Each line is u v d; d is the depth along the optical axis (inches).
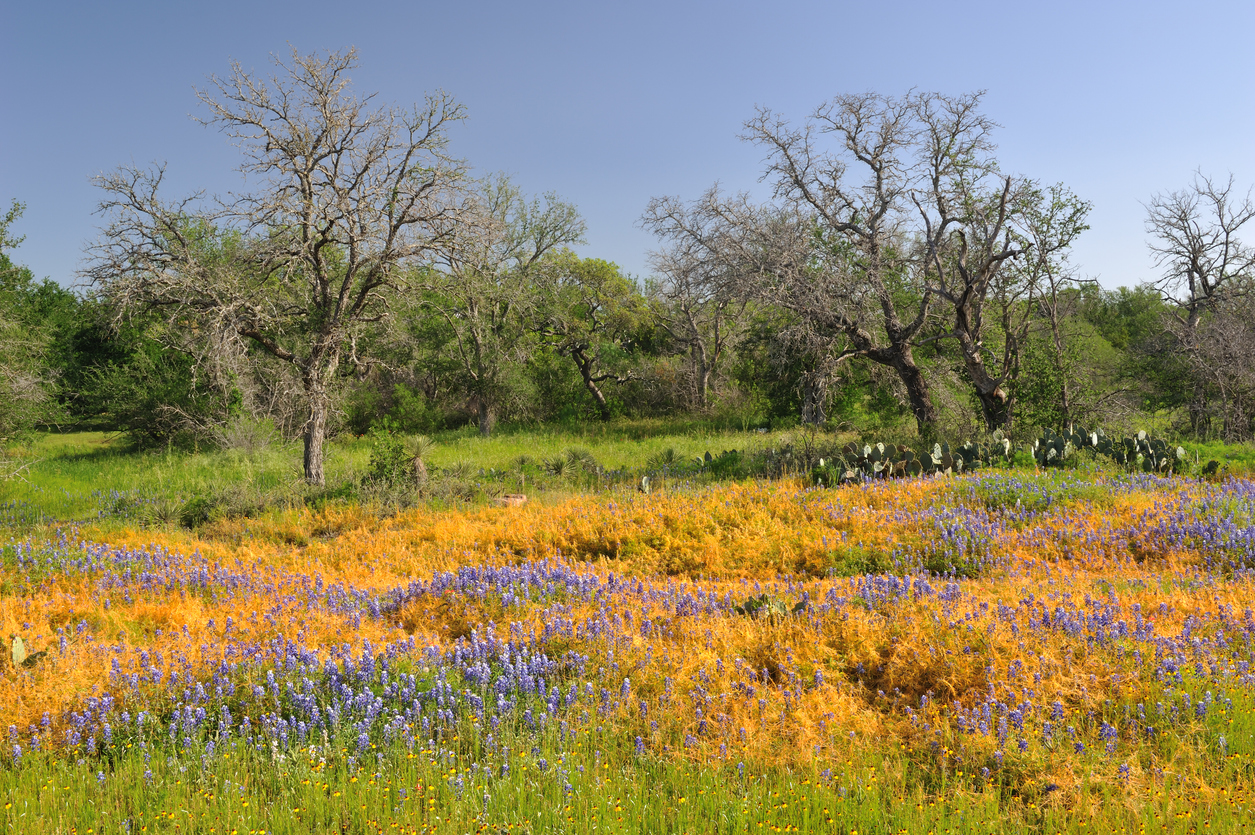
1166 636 221.3
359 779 167.6
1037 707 187.2
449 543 444.8
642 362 1427.2
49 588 353.4
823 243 839.1
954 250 824.3
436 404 1309.1
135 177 574.9
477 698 198.5
